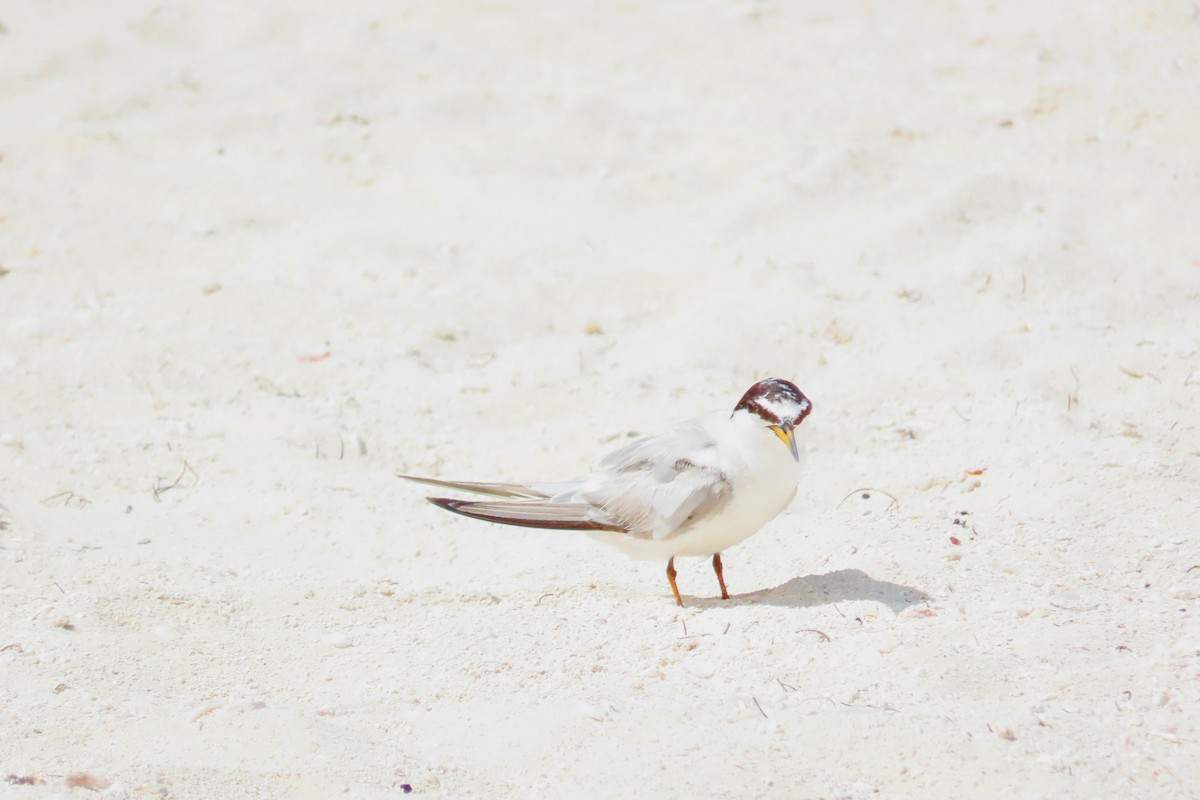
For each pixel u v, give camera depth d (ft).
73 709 25.23
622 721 24.25
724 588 29.94
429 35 67.31
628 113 58.49
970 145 53.21
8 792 22.18
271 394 40.81
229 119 59.52
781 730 23.49
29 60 65.16
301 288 46.70
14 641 27.81
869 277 45.27
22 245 49.78
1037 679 24.61
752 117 56.85
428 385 41.24
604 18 68.08
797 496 34.58
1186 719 23.08
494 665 27.09
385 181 54.39
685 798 21.79
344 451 37.91
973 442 35.78
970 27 64.08
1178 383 37.42
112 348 42.96
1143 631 26.22
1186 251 45.06
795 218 49.88
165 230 51.03
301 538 33.91
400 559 33.37
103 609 29.40
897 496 33.86
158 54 66.49
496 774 23.17
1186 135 52.44
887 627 26.89
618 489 29.48
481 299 45.91
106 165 55.93
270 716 24.66
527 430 38.68
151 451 37.47
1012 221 47.75
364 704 25.80
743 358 41.37
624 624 28.81
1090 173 50.29
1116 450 34.06
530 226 50.55
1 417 38.70
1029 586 28.45
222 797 22.22
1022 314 42.14
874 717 23.58
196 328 44.45
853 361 40.70
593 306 45.50
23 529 32.86
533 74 62.69
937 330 41.65
